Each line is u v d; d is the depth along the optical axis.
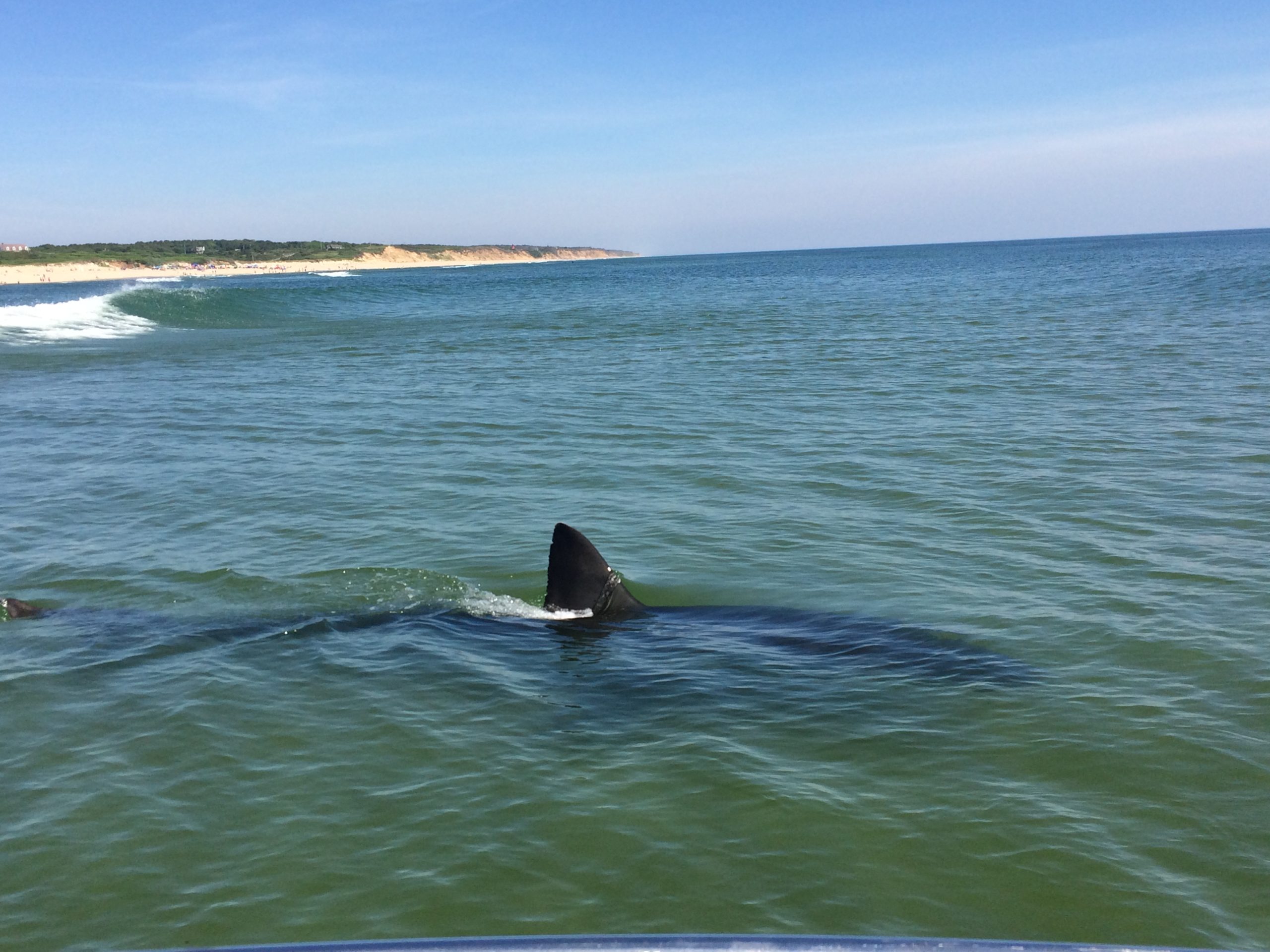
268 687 7.72
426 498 13.72
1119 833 5.63
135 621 9.16
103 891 5.22
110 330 42.50
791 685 7.66
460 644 8.60
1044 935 4.81
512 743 6.79
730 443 17.08
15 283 128.62
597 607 9.36
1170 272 70.12
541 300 66.25
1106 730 6.82
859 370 25.70
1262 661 7.88
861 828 5.70
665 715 7.18
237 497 13.87
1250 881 5.19
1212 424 17.25
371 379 26.16
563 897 5.12
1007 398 20.69
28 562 10.98
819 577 10.36
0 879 5.33
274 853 5.54
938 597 9.62
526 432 18.36
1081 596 9.51
